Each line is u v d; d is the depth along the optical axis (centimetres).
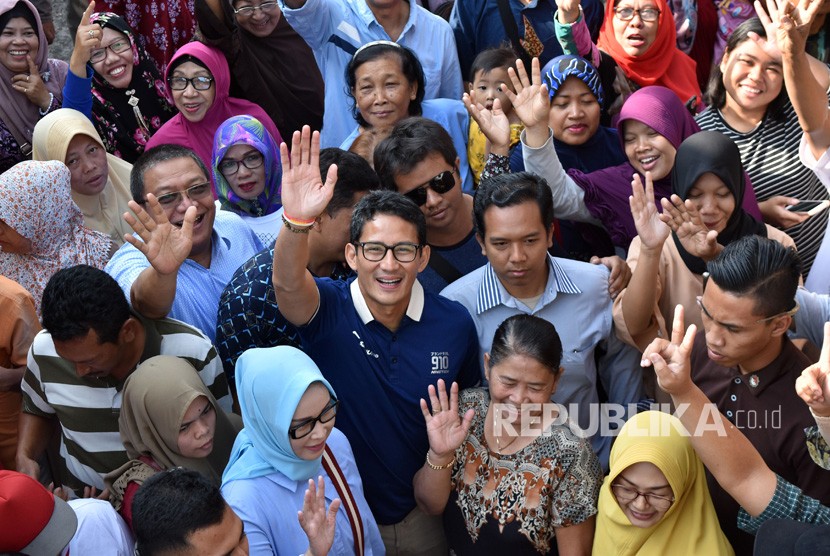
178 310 330
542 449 276
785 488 247
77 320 267
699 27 539
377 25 467
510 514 275
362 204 285
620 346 331
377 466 300
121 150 483
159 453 275
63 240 349
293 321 285
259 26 481
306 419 254
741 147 409
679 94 493
